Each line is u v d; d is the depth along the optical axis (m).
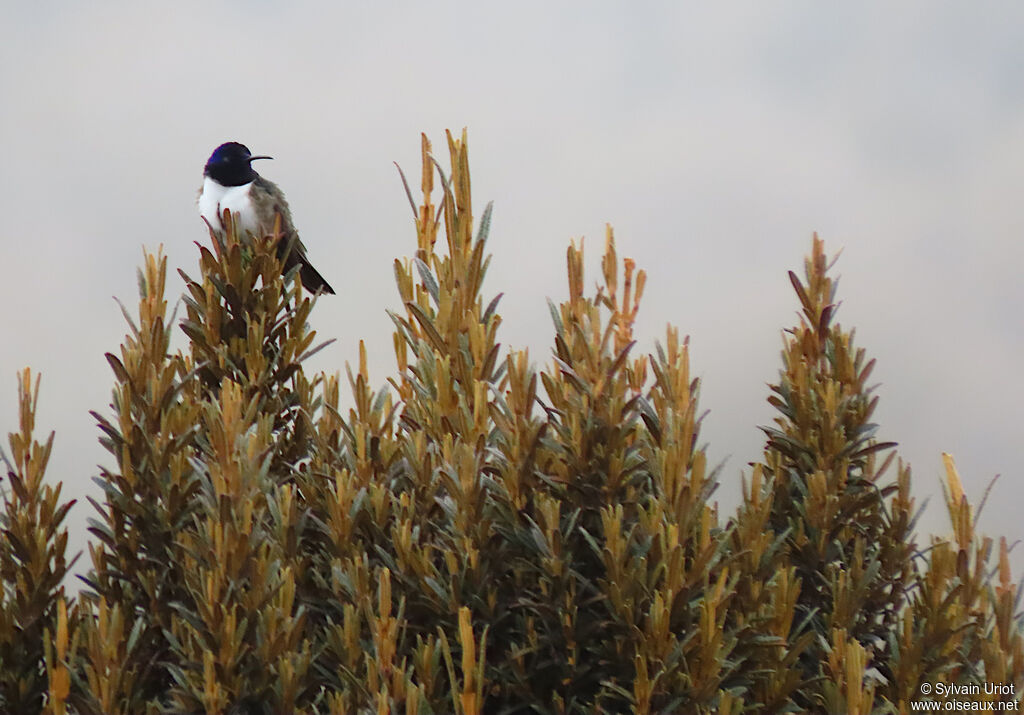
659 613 7.86
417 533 8.58
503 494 8.55
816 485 9.42
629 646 8.06
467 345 9.39
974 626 9.04
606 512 8.21
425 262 9.78
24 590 8.74
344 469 9.19
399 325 9.97
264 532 8.52
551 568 8.13
